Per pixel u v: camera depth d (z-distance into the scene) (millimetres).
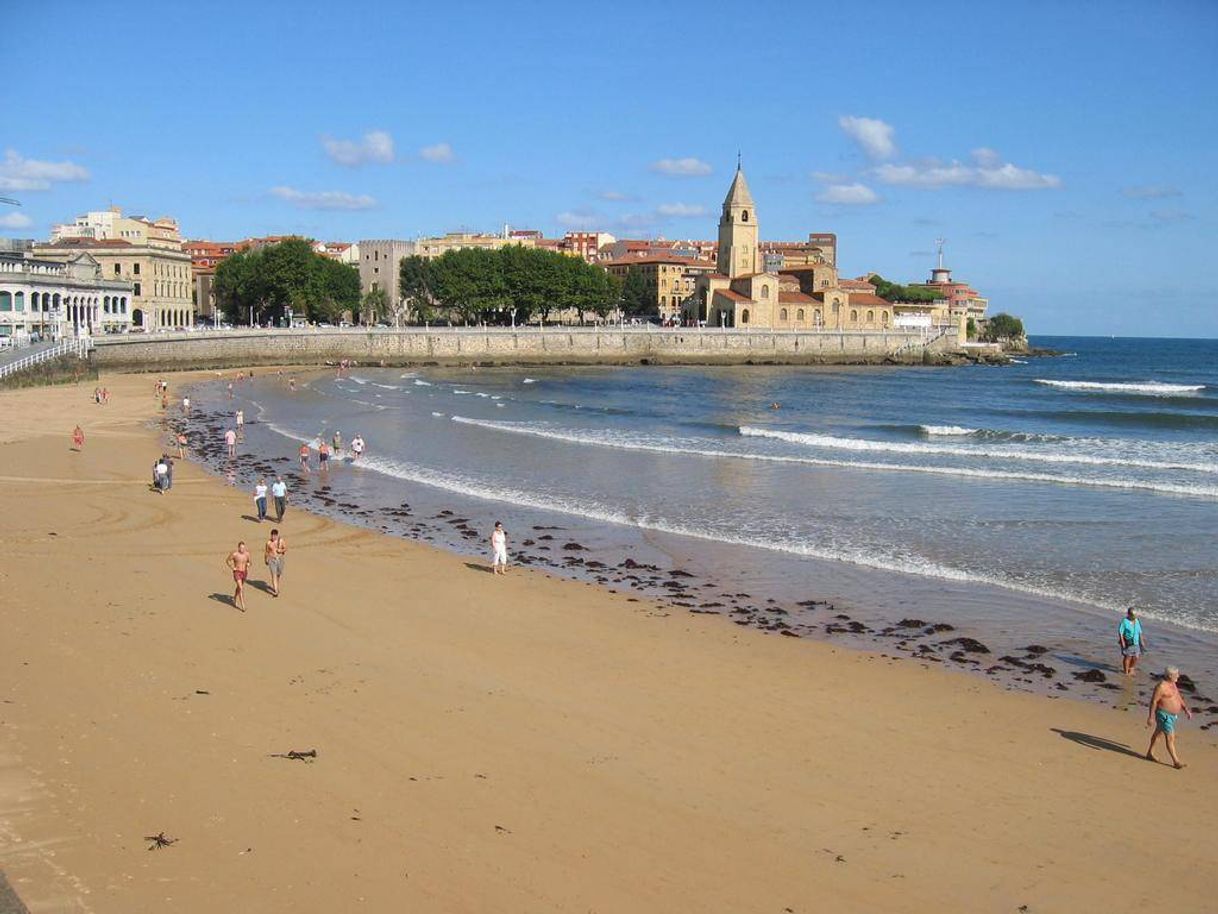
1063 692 26609
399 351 168625
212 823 18047
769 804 19797
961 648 30016
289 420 85688
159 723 22156
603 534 44562
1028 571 38125
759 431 80875
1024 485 55969
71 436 66875
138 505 46656
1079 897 16953
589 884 16719
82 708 22719
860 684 26766
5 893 15547
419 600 33719
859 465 62531
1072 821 19531
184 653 26844
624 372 171000
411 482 57000
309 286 170250
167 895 15867
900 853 18156
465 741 22078
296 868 16781
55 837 17328
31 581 32906
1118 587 36031
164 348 129875
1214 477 58188
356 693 24641
